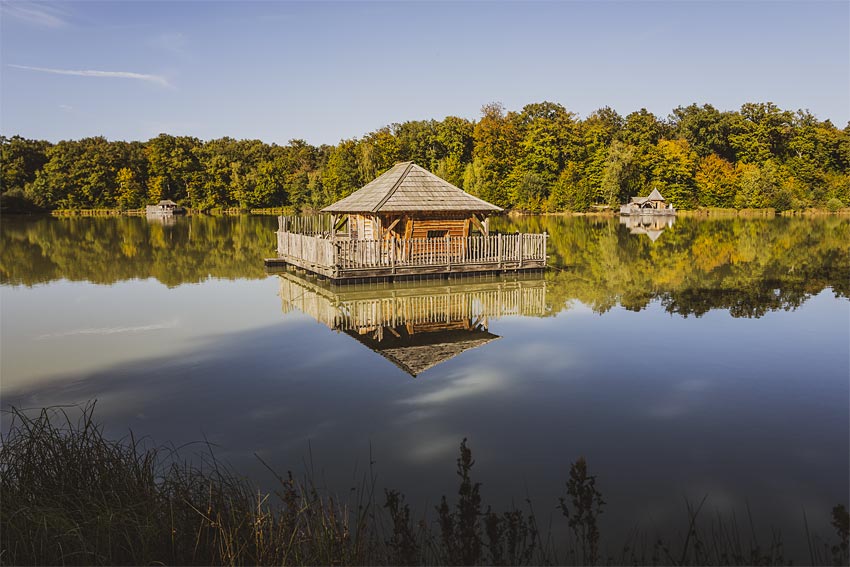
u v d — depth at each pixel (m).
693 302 16.73
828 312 15.09
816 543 4.93
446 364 10.54
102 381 9.76
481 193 76.75
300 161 106.19
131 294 19.05
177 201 97.25
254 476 6.24
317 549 4.44
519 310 15.76
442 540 4.78
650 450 6.86
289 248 25.53
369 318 14.80
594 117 91.69
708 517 5.38
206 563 4.31
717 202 80.06
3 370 10.42
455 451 6.84
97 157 91.00
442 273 21.73
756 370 10.08
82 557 4.22
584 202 77.06
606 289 19.38
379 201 22.86
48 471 5.32
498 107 90.94
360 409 8.27
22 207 84.06
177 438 7.35
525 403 8.47
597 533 4.71
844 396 8.76
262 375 9.97
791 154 87.12
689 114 98.88
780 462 6.53
